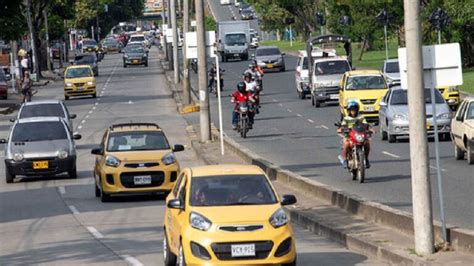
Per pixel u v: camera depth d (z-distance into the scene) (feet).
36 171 214.48
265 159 219.20
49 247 132.77
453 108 310.45
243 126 275.18
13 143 218.18
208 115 268.82
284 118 331.98
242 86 278.87
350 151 180.65
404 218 121.80
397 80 353.31
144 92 490.08
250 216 100.12
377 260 112.06
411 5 106.73
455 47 110.73
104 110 401.08
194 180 107.45
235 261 98.12
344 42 429.79
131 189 177.99
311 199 160.45
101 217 160.97
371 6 487.20
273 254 98.48
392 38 587.68
